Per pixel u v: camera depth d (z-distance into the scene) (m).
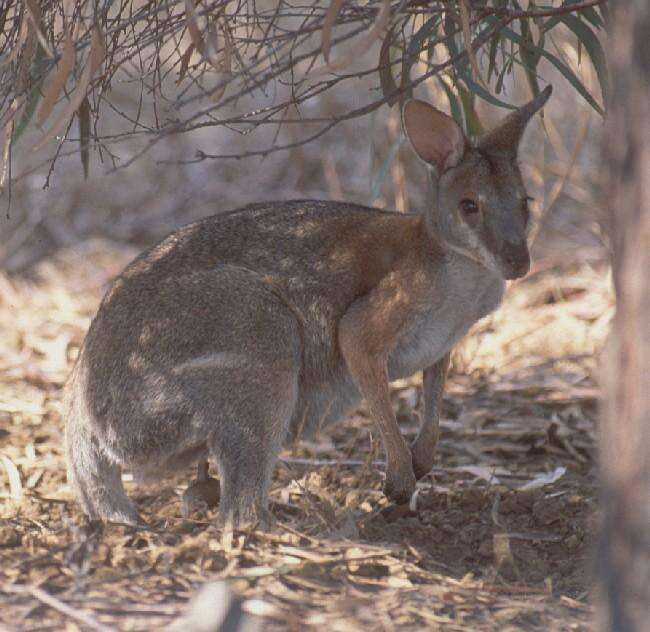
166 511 10.17
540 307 16.42
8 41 9.54
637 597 5.45
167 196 20.94
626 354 5.46
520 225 9.38
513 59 9.68
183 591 7.30
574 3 9.41
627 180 5.46
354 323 9.73
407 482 9.70
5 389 14.28
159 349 9.23
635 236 5.41
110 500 9.40
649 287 5.36
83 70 8.56
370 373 9.68
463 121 12.71
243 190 21.05
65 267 18.77
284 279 9.67
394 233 9.89
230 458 9.16
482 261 9.43
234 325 9.25
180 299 9.30
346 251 9.89
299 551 8.16
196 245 9.65
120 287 9.55
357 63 21.75
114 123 22.00
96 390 9.36
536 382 14.14
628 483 5.46
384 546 8.52
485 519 10.09
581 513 10.07
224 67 8.53
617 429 5.52
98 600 7.09
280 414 9.31
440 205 9.62
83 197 20.59
